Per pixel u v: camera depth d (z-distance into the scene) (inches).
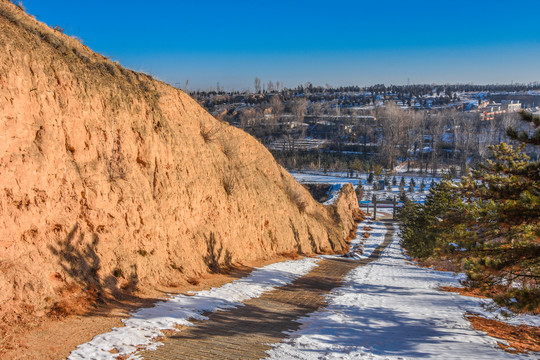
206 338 354.3
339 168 4928.6
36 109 407.5
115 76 585.0
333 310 535.5
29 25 455.8
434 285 823.7
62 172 427.5
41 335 312.5
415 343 380.8
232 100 7544.3
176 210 628.4
